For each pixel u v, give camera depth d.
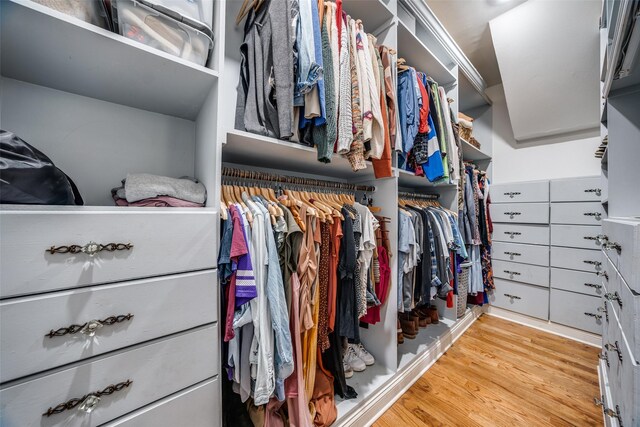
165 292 0.63
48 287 0.49
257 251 0.79
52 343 0.49
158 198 0.72
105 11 0.63
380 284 1.39
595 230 1.96
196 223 0.69
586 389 1.39
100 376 0.54
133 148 0.92
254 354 0.77
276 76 0.85
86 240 0.53
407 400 1.32
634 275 0.63
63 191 0.54
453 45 1.95
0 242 0.45
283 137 0.86
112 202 0.87
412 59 1.72
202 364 0.69
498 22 1.90
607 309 1.19
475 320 2.38
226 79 1.14
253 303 0.77
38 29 0.54
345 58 1.00
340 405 1.11
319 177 1.59
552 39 1.86
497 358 1.71
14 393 0.46
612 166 1.02
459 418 1.20
